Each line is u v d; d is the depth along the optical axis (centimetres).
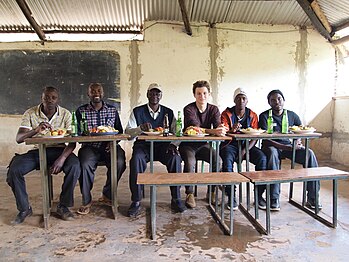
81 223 278
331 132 594
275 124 343
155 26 562
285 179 250
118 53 564
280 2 511
